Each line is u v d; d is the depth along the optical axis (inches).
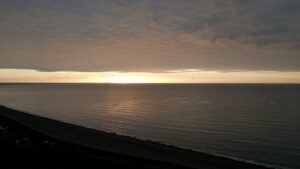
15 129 1348.4
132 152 1066.1
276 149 1464.1
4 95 6953.7
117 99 5378.9
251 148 1488.7
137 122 2434.8
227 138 1750.7
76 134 1476.4
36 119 2066.9
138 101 4845.0
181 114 2989.7
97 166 647.8
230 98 5462.6
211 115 2898.6
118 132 1973.4
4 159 671.8
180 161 965.2
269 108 3558.1
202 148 1487.5
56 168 622.8
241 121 2491.4
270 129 2082.9
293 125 2261.3
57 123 1923.0
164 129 2090.3
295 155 1341.0
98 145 1177.4
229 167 968.3
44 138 1133.1
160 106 3912.4
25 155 705.0
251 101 4677.7
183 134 1889.8
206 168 887.7
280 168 1122.7
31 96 6505.9
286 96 5831.7
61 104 4315.9
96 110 3427.7
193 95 6633.9
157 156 1029.2
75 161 669.9
